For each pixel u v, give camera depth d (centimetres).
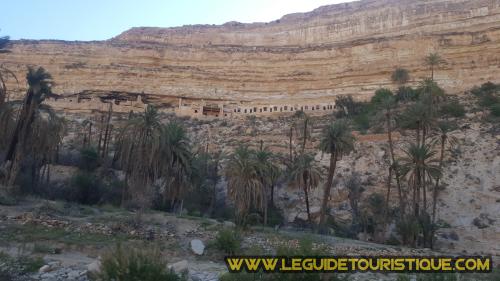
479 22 8325
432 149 5209
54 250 2233
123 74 8812
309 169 4191
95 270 1644
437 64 7506
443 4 8988
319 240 3105
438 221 4366
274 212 4391
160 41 10588
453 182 4775
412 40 8069
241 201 3456
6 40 3822
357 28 9631
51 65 9050
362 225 4219
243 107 8362
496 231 4094
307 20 10438
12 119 3672
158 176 3844
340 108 7119
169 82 8825
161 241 2672
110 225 2741
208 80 8900
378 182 4988
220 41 10494
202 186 4716
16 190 3300
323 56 8794
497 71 7169
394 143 5509
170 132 3950
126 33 10781
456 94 7000
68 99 8000
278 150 6012
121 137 3806
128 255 1388
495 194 4481
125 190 3731
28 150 3638
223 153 5838
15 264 1809
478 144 5191
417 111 4419
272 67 8994
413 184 3988
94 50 9400
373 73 8081
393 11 9400
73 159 5072
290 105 8125
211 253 2566
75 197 3934
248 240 2873
